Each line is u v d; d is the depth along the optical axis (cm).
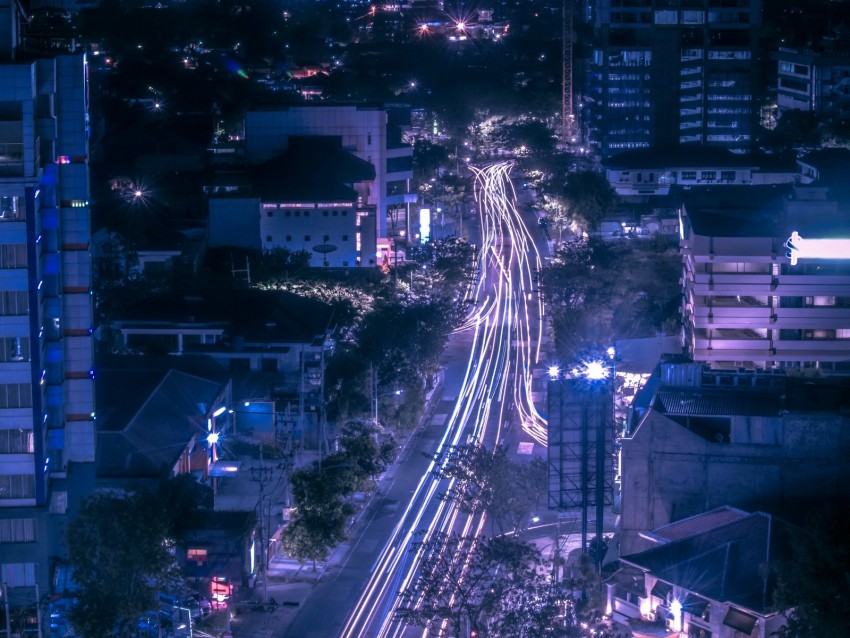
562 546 15712
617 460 16012
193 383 18962
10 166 14438
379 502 18000
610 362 15375
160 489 15475
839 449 14688
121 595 13112
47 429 14975
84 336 15225
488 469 15688
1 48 15025
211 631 14062
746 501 14875
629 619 13838
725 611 13138
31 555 14738
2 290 14475
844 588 12288
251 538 15412
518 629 12550
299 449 19025
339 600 15088
